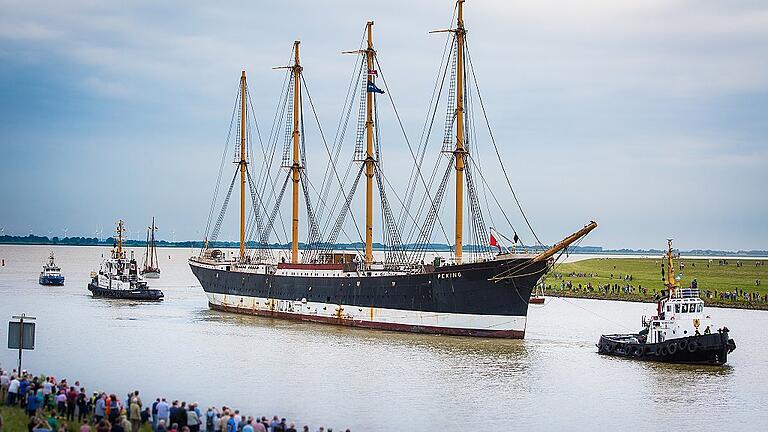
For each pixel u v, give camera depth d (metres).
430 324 107.38
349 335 107.06
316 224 144.62
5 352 91.69
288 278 126.19
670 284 91.38
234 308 137.88
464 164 115.69
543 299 172.12
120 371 81.25
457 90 114.69
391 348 96.12
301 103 144.25
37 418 47.41
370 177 126.25
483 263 101.81
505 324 103.44
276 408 66.06
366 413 64.81
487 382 77.50
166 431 52.66
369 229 126.12
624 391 74.12
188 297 175.62
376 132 127.19
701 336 85.62
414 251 124.69
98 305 149.75
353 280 116.00
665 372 83.06
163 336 106.31
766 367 86.56
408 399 69.94
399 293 110.00
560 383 77.38
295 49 143.38
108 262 180.75
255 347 96.81
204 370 82.06
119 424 49.00
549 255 98.81
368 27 125.56
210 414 54.78
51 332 109.56
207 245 165.38
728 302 165.00
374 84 124.75
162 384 75.06
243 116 159.25
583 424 62.72
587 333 116.00
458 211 114.12
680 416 65.38
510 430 60.59
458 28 114.50
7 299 160.38
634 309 159.62
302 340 102.56
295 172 143.75
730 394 73.19
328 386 74.69
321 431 51.78
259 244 155.00
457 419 63.50
